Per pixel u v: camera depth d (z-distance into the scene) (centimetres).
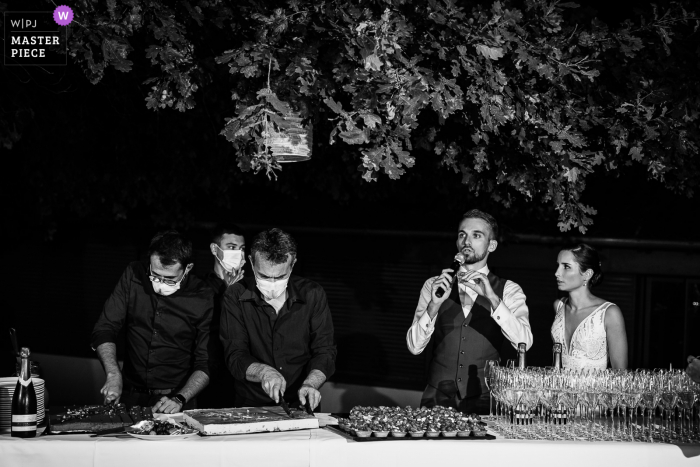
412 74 363
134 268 439
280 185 737
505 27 389
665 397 340
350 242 800
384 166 363
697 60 450
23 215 873
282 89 373
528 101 407
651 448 326
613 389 338
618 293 720
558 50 401
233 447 316
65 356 940
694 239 684
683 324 704
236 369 392
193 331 435
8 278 988
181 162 708
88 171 718
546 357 727
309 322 412
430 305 421
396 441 324
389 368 780
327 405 783
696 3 441
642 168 653
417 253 772
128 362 440
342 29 359
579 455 324
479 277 427
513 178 449
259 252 377
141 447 316
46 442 318
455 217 762
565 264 445
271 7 403
